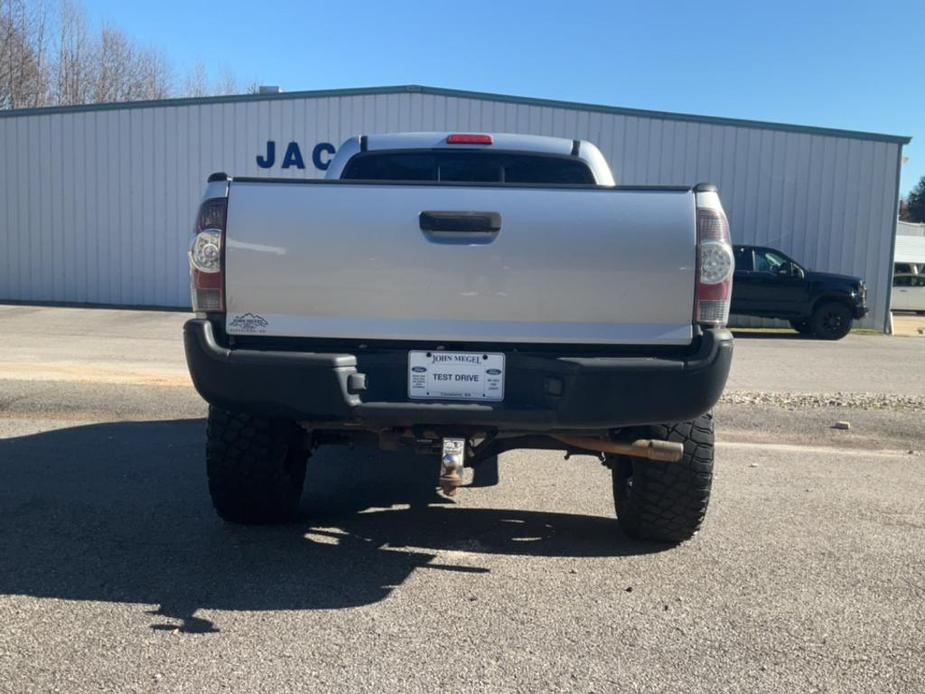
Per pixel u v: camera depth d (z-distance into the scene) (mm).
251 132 21062
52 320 16578
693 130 20562
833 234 20766
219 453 4168
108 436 6613
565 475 5773
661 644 3221
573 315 3617
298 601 3553
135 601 3516
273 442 4168
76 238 21594
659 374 3521
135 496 5023
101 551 4098
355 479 5625
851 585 3844
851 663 3102
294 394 3584
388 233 3617
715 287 3594
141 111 21188
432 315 3639
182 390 8117
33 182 21562
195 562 3980
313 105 20859
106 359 10562
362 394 3635
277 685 2852
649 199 3609
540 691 2852
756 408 7957
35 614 3369
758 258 18188
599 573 3943
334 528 4551
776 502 5184
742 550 4289
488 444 4023
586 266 3590
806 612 3541
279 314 3670
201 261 3666
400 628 3311
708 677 2977
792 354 14062
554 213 3600
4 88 36875
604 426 3580
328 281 3641
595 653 3137
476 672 2973
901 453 6711
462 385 3631
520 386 3617
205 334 3625
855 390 9719
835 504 5160
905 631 3379
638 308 3604
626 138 20562
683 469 4035
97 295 21688
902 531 4641
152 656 3037
